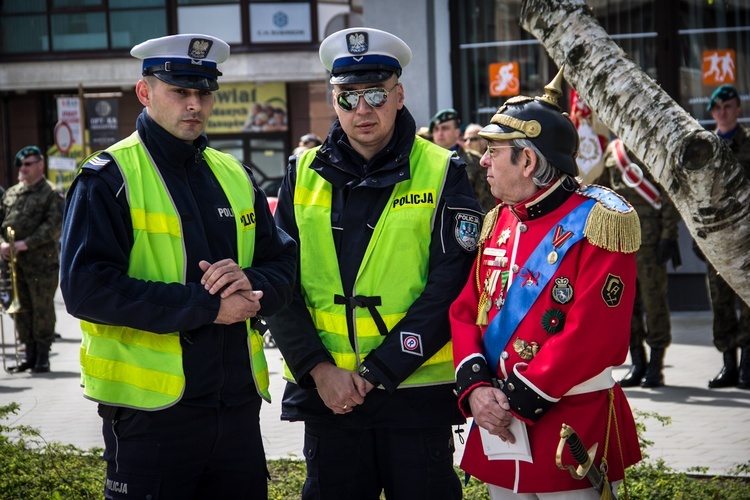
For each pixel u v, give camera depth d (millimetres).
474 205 3836
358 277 3812
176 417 3422
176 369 3416
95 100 15453
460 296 3621
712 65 11391
